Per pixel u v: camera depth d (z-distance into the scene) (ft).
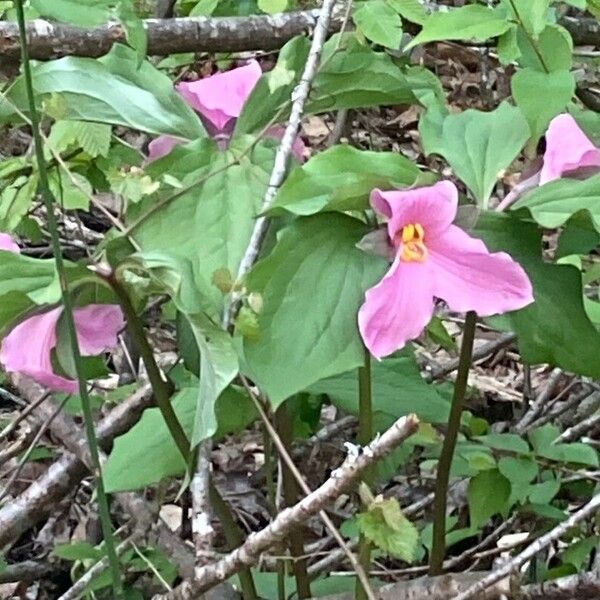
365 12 4.19
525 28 4.10
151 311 5.58
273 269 3.53
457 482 4.90
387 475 4.29
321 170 3.57
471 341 3.78
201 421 3.41
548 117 3.80
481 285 3.46
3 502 5.08
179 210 3.82
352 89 4.02
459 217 3.61
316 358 3.50
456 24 4.11
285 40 4.90
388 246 3.53
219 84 4.05
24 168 4.40
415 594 3.84
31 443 4.64
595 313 4.13
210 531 3.60
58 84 3.99
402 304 3.44
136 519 4.36
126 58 4.07
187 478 3.51
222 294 3.63
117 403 5.07
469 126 3.82
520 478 4.19
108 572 4.31
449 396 4.64
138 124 4.02
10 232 4.37
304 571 4.03
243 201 3.84
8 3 4.65
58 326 3.65
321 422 5.59
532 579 4.23
